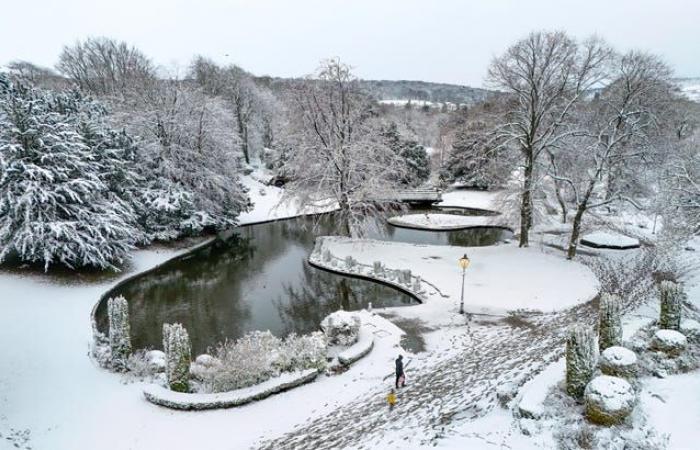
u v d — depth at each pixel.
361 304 21.53
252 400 12.51
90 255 22.55
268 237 37.06
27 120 21.72
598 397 7.46
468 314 18.70
